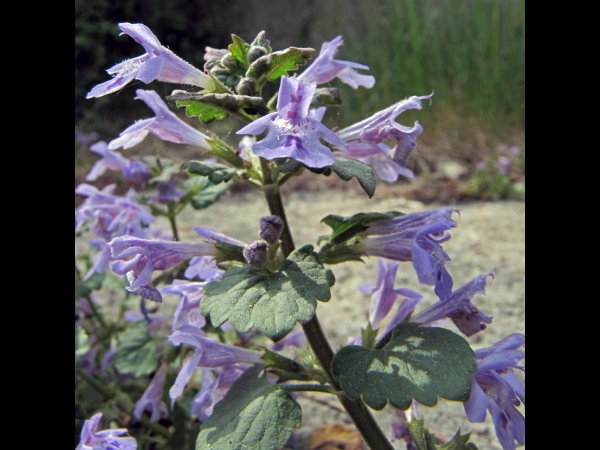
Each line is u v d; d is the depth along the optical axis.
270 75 0.09
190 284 0.10
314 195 0.34
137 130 0.09
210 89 0.09
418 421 0.10
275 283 0.08
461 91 0.43
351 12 0.52
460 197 0.33
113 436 0.10
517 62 0.43
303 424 0.16
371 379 0.08
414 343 0.08
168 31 0.59
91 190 0.14
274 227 0.08
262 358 0.09
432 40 0.45
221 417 0.09
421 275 0.09
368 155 0.10
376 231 0.09
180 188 0.15
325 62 0.10
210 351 0.09
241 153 0.10
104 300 0.22
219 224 0.30
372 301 0.11
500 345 0.08
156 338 0.15
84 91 0.54
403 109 0.09
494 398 0.08
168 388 0.15
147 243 0.09
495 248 0.25
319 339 0.09
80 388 0.16
